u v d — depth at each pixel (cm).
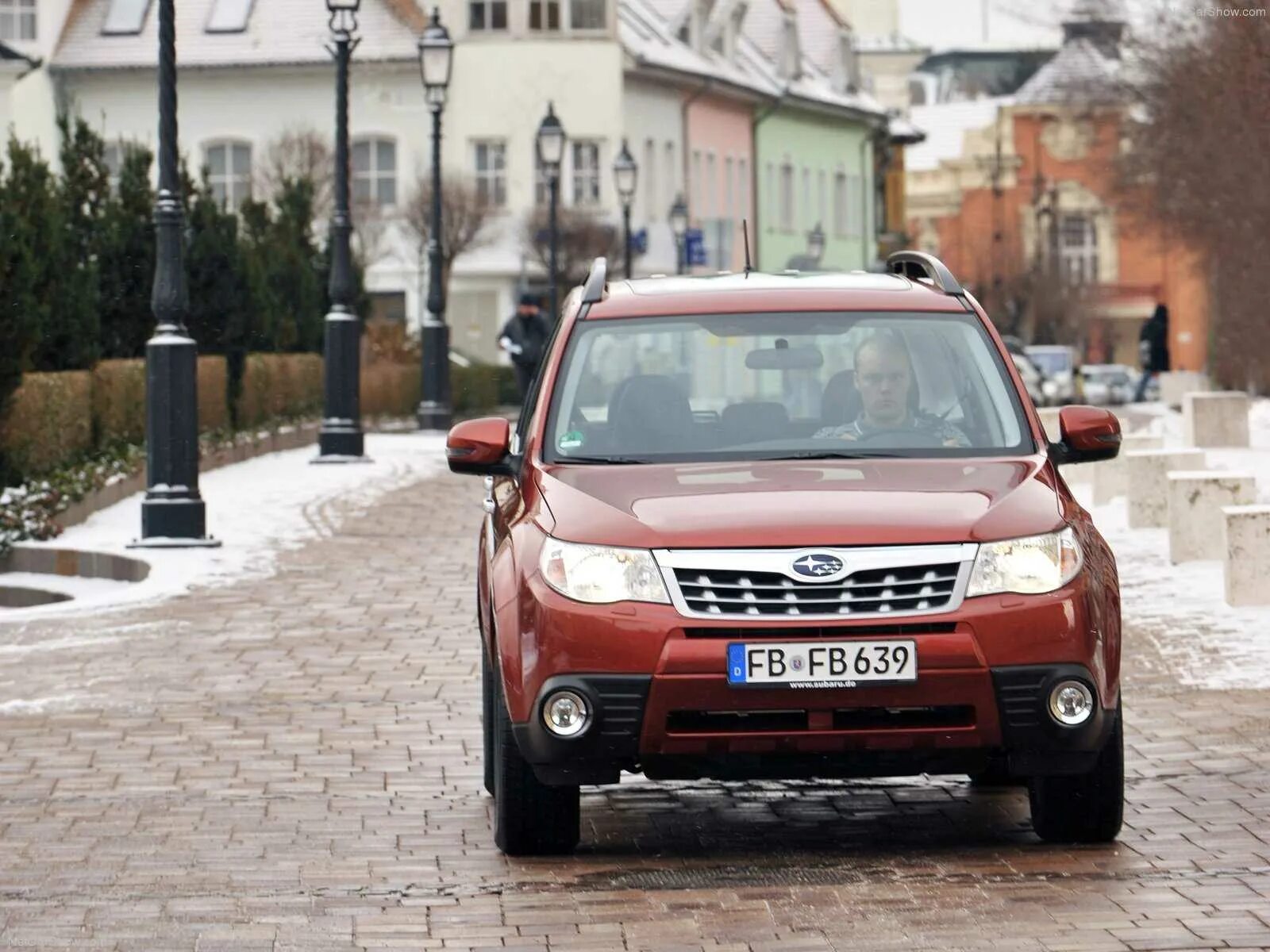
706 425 1986
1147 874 1758
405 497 5616
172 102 4450
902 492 1820
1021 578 1748
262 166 14125
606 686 1733
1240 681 2648
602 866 1836
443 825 2006
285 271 8231
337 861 1870
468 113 14625
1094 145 9719
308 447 7681
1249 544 3247
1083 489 5503
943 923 1614
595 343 2055
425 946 1584
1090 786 1834
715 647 1720
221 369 6638
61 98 14475
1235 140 6375
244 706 2647
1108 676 1770
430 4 14750
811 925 1617
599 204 14588
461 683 2802
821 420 1989
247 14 14675
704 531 1753
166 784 2206
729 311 2070
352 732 2477
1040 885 1728
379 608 3528
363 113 14588
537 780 1838
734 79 16500
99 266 6219
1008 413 1998
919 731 1731
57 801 2128
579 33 14538
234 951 1580
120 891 1770
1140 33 7900
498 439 2020
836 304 2081
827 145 19188
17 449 4666
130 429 5694
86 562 4338
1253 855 1814
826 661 1717
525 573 1791
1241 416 6650
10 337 4538
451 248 13950
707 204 16375
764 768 1752
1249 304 7156
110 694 2736
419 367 10819
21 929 1648
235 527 4800
